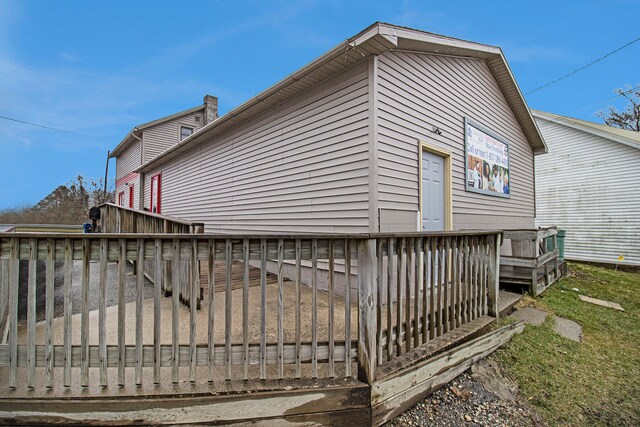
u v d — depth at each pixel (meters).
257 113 6.45
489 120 7.20
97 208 10.99
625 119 18.34
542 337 4.15
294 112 5.59
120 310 2.16
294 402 2.19
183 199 10.16
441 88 5.63
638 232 10.05
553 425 2.74
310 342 2.39
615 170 10.58
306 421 2.20
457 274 3.55
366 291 2.40
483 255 4.06
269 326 3.38
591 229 11.00
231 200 7.42
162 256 2.22
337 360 2.41
